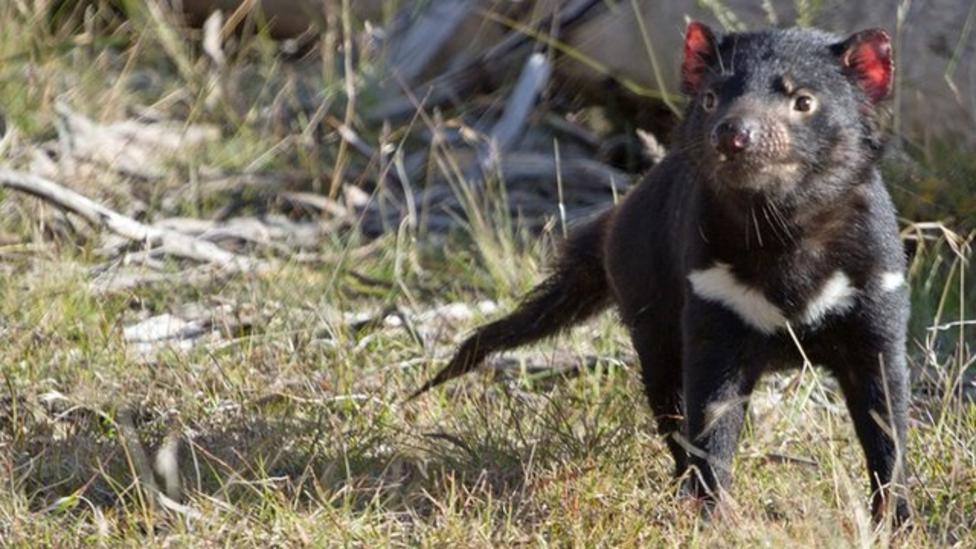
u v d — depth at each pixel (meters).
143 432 9.91
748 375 8.84
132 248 12.84
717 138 8.25
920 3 13.25
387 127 14.60
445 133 14.98
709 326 8.74
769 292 8.66
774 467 9.26
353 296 12.52
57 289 11.86
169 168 14.39
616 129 15.27
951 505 8.61
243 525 8.46
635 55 14.75
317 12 16.48
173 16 16.55
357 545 8.32
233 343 11.21
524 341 10.35
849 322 8.68
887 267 8.67
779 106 8.39
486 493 8.88
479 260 13.12
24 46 15.51
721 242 8.66
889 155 12.37
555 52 15.36
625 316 9.73
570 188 14.31
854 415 8.86
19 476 9.25
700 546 8.17
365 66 15.45
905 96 13.24
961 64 13.05
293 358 11.00
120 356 10.92
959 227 12.31
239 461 9.30
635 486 8.98
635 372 10.59
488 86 15.46
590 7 15.04
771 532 8.09
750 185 8.34
